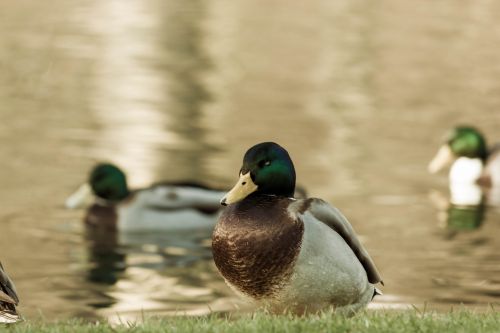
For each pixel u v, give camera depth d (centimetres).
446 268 1680
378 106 3100
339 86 3409
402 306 1452
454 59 3866
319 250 823
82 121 2820
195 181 2244
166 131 2714
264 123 2836
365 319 802
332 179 2281
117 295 1548
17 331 805
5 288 774
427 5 5169
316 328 772
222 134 2694
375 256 1758
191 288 1588
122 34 4316
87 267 1705
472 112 3034
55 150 2503
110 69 3628
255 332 773
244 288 841
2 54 3859
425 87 3391
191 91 3288
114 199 2006
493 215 2089
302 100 3181
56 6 5016
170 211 2006
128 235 1961
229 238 832
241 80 3494
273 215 830
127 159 2425
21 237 1866
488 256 1762
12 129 2717
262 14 4938
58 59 3788
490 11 4978
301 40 4275
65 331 810
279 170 866
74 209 2047
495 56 3916
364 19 4784
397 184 2270
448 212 2086
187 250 1859
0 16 4719
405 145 2625
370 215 2025
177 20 4706
